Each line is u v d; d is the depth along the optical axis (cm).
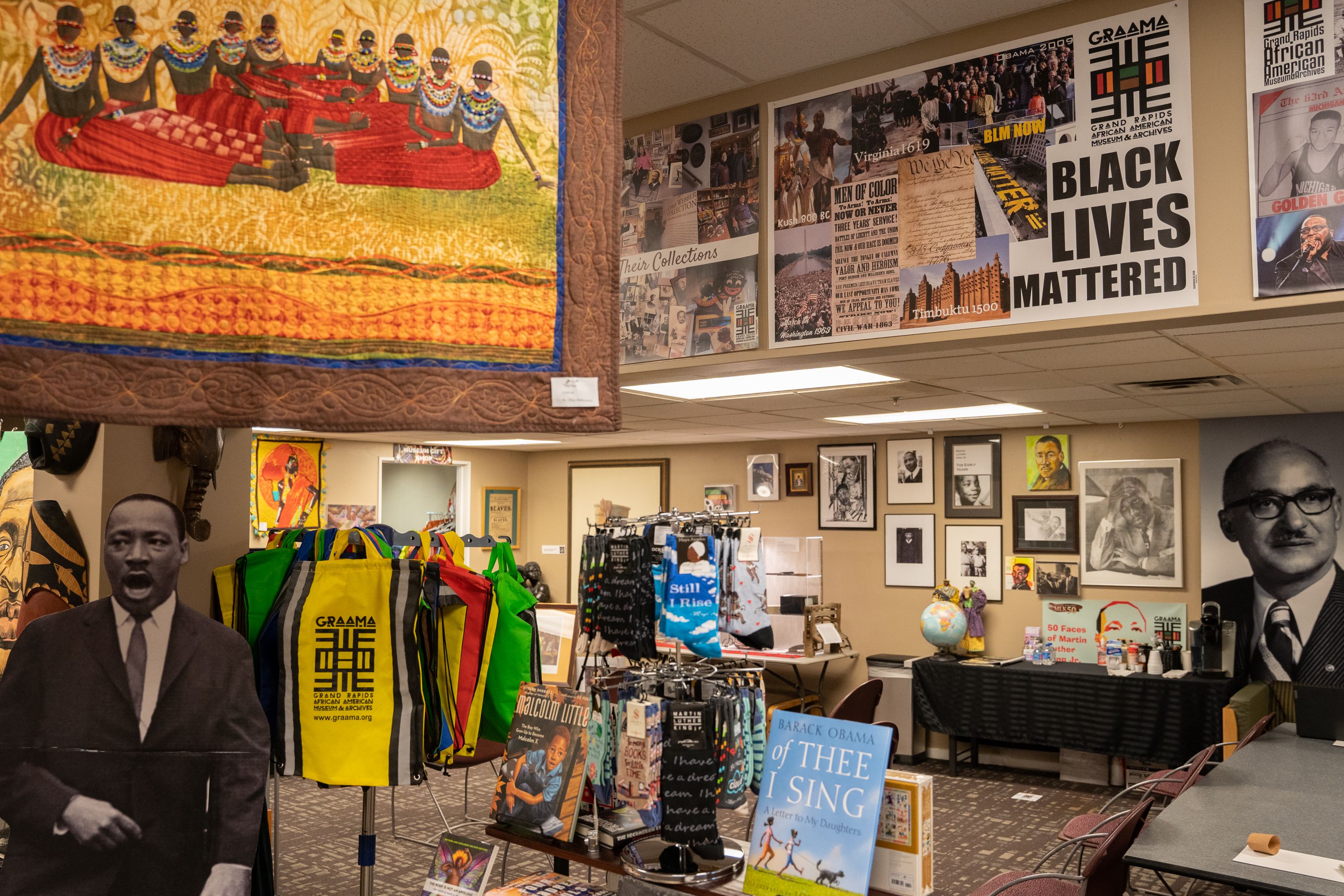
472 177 131
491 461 990
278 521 836
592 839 249
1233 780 374
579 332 134
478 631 225
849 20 287
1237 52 250
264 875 161
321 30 125
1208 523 625
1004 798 599
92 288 114
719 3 275
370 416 124
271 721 187
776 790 223
